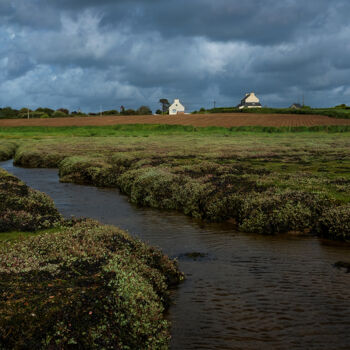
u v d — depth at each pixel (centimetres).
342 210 1489
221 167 2841
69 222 1366
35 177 3450
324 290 953
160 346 657
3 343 543
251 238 1474
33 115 18325
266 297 913
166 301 870
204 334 743
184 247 1350
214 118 12762
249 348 696
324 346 704
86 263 820
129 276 750
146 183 2320
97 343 582
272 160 3622
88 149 5112
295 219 1552
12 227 1270
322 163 3281
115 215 1923
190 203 1959
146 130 10850
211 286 983
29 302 626
